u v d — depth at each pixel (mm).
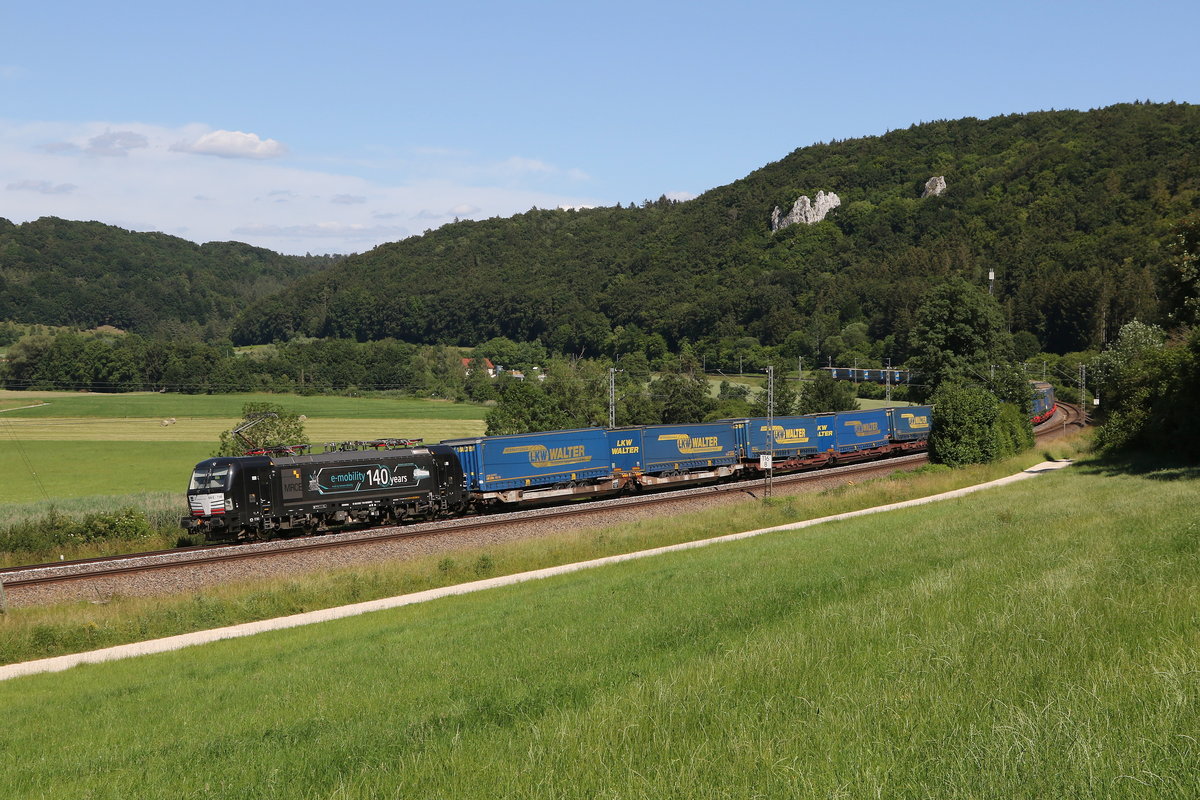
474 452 42812
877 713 7926
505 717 10391
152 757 11047
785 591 16828
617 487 48469
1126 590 11578
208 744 11336
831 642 10961
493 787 7551
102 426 113312
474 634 17500
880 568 18312
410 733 10188
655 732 8297
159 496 60750
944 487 46688
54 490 69875
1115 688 7598
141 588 27703
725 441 54219
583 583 24328
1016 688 8047
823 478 53781
